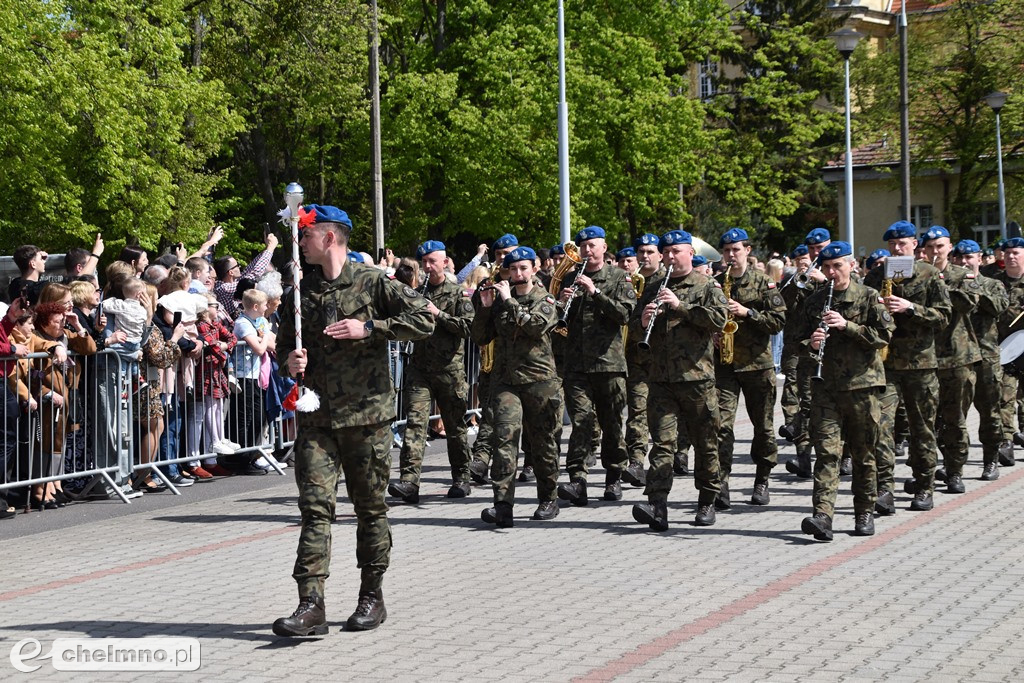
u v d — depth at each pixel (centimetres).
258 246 3912
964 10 3969
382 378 673
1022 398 1458
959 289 1120
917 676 577
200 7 3503
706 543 910
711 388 962
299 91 3669
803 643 638
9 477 1037
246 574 824
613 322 1091
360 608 684
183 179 3347
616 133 3409
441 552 888
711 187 4494
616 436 1101
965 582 773
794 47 4778
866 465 937
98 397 1104
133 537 958
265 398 1286
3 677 602
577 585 779
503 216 3341
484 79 3338
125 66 2888
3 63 2569
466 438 1144
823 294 941
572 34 3422
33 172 2683
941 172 4178
